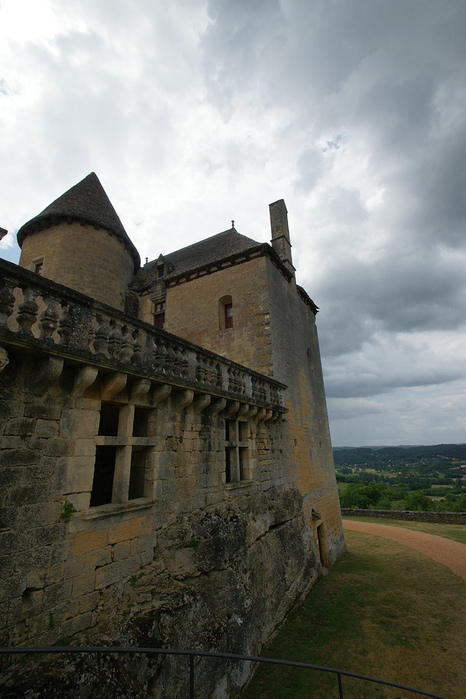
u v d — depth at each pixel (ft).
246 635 23.44
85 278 44.32
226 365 30.86
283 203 62.95
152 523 21.16
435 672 25.09
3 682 12.01
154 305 59.36
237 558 26.18
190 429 25.80
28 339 13.96
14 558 13.85
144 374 19.90
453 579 43.34
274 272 51.34
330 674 24.95
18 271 14.17
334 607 35.42
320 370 68.54
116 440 19.43
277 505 37.47
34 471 15.11
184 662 17.93
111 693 13.61
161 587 20.11
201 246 64.59
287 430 45.32
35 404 15.53
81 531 16.71
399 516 87.71
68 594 15.61
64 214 44.96
